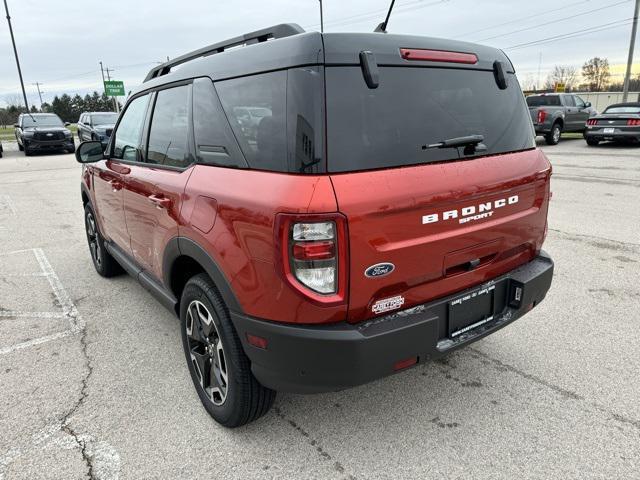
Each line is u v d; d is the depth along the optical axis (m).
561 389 2.89
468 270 2.39
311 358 2.01
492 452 2.40
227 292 2.24
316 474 2.29
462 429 2.58
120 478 2.30
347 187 1.91
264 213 1.97
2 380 3.15
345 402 2.84
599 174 10.34
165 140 3.00
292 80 2.00
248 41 2.60
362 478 2.26
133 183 3.32
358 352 1.98
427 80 2.27
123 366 3.30
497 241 2.48
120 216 3.76
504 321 2.57
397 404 2.81
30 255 5.94
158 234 2.95
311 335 1.98
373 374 2.05
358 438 2.53
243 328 2.19
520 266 2.75
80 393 2.99
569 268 4.84
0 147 19.66
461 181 2.23
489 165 2.40
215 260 2.28
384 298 2.10
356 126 2.00
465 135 2.35
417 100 2.21
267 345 2.10
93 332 3.82
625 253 5.26
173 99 2.93
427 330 2.15
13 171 14.88
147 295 4.56
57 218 8.05
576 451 2.38
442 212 2.17
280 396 2.91
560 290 4.31
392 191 2.00
